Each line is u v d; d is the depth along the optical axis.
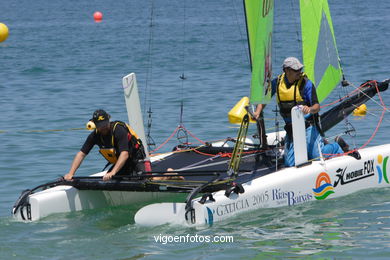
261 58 21.67
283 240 19.22
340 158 24.17
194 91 47.50
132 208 23.11
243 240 19.17
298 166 23.00
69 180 22.31
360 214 21.62
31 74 59.56
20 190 26.00
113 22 124.81
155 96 46.03
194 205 20.06
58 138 34.84
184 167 24.83
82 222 21.36
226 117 38.75
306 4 26.94
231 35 90.19
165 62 64.62
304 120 23.31
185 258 17.97
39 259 18.12
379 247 18.55
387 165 25.44
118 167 21.73
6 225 21.12
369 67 55.91
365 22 101.38
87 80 55.16
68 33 103.81
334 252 18.23
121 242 19.31
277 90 23.70
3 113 41.75
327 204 22.72
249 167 24.06
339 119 26.59
